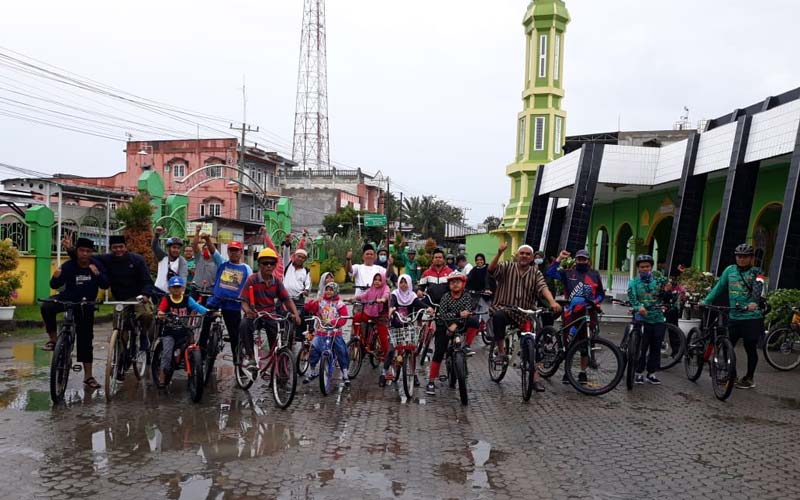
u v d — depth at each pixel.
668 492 5.25
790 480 5.56
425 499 5.01
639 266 9.62
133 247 20.03
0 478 5.26
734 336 9.38
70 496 4.93
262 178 54.75
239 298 8.91
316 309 9.27
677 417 7.70
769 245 20.25
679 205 18.17
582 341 8.90
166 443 6.30
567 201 27.19
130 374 9.69
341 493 5.09
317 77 65.44
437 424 7.23
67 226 20.72
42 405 7.65
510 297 9.14
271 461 5.82
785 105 14.49
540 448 6.38
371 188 70.81
